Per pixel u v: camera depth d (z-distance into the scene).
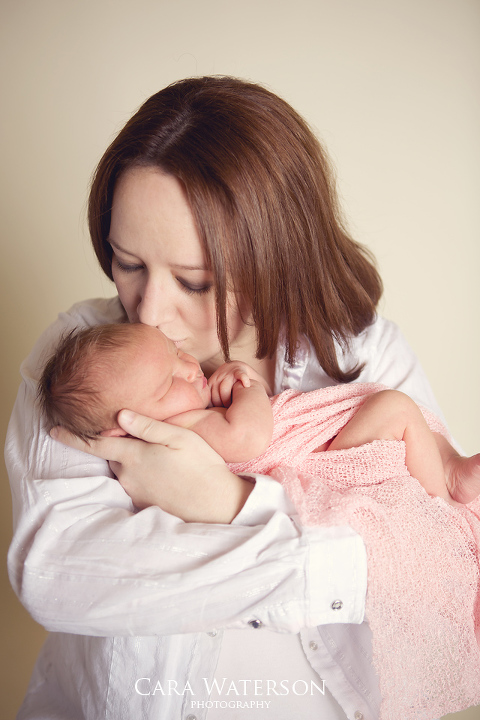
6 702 2.18
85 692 1.13
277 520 0.94
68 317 1.44
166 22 2.18
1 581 2.25
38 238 2.26
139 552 0.91
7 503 2.29
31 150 2.20
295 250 1.20
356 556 0.92
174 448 1.02
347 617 0.93
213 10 2.18
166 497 1.02
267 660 1.12
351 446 1.12
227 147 1.05
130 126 1.10
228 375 1.21
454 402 2.57
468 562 1.02
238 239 1.07
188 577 0.89
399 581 0.94
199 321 1.16
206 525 0.94
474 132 2.33
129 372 1.08
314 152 1.25
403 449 1.10
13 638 2.22
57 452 1.09
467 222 2.42
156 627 0.90
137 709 1.06
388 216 2.40
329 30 2.22
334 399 1.21
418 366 1.49
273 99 1.19
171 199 1.02
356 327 1.41
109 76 2.19
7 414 2.33
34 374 1.30
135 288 1.17
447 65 2.27
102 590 0.90
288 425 1.15
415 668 0.96
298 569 0.90
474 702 1.00
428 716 0.97
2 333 2.30
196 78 1.19
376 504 0.98
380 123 2.31
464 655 0.99
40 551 0.94
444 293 2.48
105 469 1.10
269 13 2.20
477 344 2.52
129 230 1.05
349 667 1.09
